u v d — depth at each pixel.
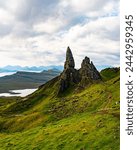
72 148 57.41
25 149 66.25
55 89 197.75
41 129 79.81
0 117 156.12
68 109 134.50
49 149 61.47
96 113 75.25
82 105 132.25
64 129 70.19
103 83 164.38
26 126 128.25
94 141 56.41
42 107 168.38
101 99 128.38
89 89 168.25
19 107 185.00
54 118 127.44
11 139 78.56
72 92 188.00
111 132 57.53
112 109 75.38
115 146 51.88
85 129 63.97
